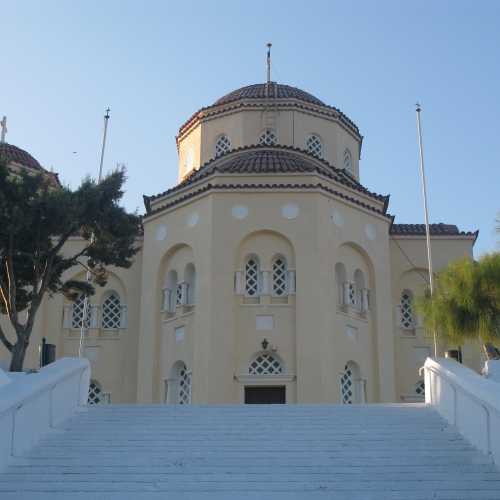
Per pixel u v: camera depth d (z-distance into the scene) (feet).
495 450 42.60
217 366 82.48
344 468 41.88
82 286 73.15
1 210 63.31
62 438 47.50
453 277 67.15
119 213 68.95
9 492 38.78
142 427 49.57
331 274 87.04
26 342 64.13
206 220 88.58
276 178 90.63
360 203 93.35
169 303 92.53
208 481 40.37
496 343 65.46
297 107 108.58
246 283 87.61
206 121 111.55
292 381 82.43
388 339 91.66
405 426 49.65
